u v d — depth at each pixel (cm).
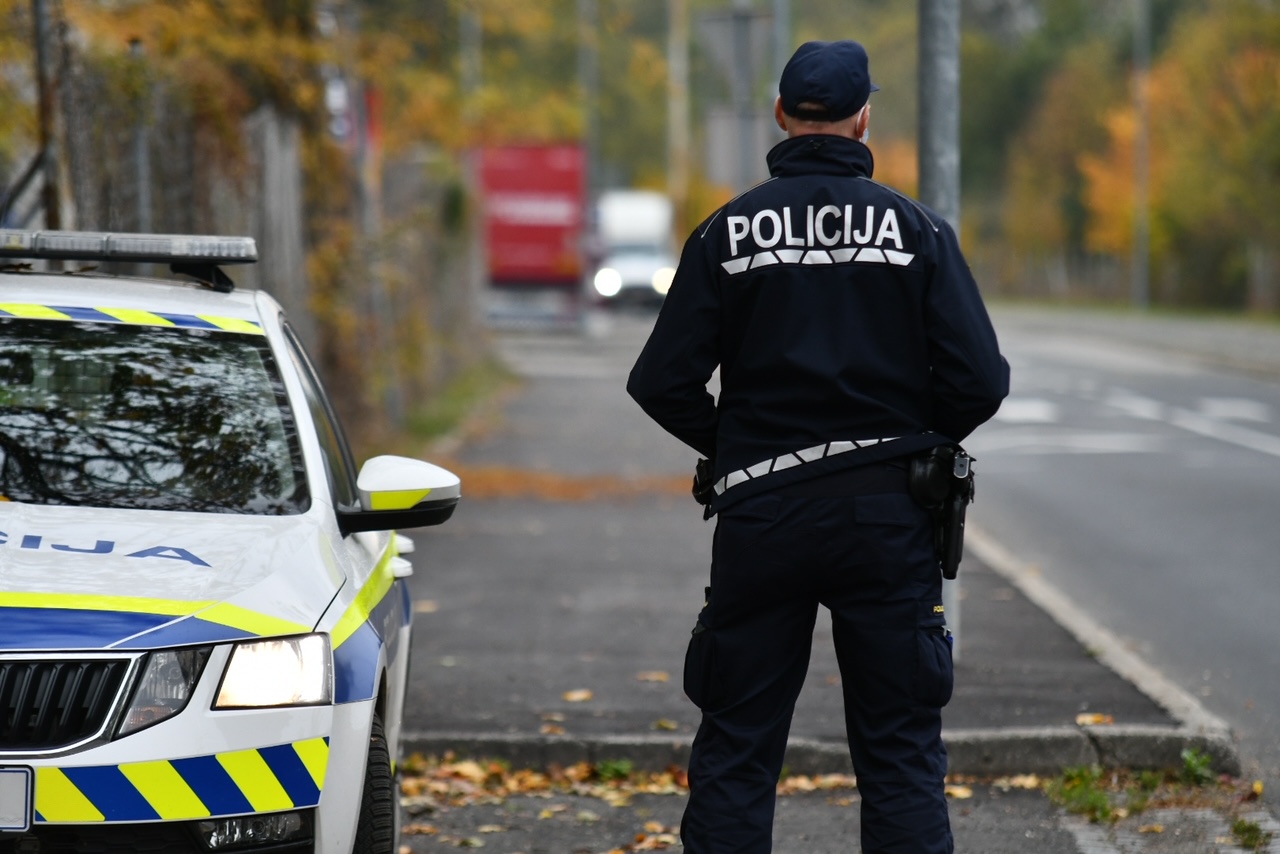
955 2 2686
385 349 6731
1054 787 2327
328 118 5684
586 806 2309
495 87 6788
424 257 8294
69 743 1373
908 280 1500
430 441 6825
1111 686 2812
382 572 1823
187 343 1867
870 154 1555
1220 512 5109
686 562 4244
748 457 1512
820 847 2108
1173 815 2220
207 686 1420
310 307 5553
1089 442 7081
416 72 6138
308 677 1469
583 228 15525
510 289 15612
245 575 1524
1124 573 4134
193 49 4369
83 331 1848
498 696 2803
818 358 1495
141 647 1401
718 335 1539
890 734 1518
